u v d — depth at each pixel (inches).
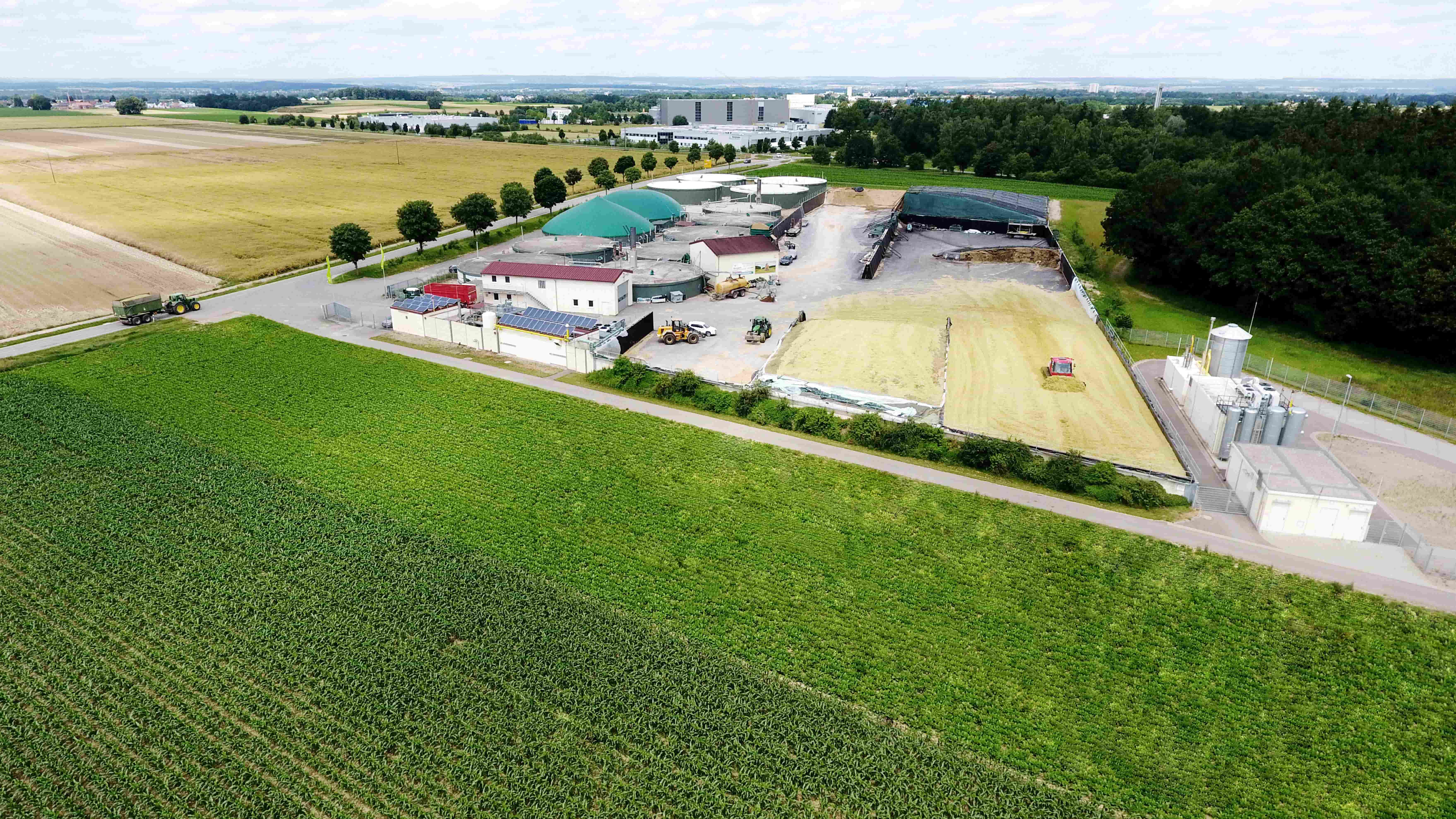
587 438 2411.4
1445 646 1576.0
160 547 1831.9
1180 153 7249.0
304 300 3737.7
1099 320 3553.2
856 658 1550.2
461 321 3344.0
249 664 1493.6
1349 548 1883.6
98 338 3159.5
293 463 2235.5
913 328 3395.7
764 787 1262.3
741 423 2527.1
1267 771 1327.5
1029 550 1879.9
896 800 1248.2
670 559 1844.2
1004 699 1462.8
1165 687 1494.8
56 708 1400.1
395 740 1339.8
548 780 1269.7
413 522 1964.8
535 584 1728.6
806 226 5812.0
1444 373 2997.0
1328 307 3326.8
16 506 1977.1
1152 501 2050.9
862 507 2057.1
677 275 3924.7
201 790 1243.8
